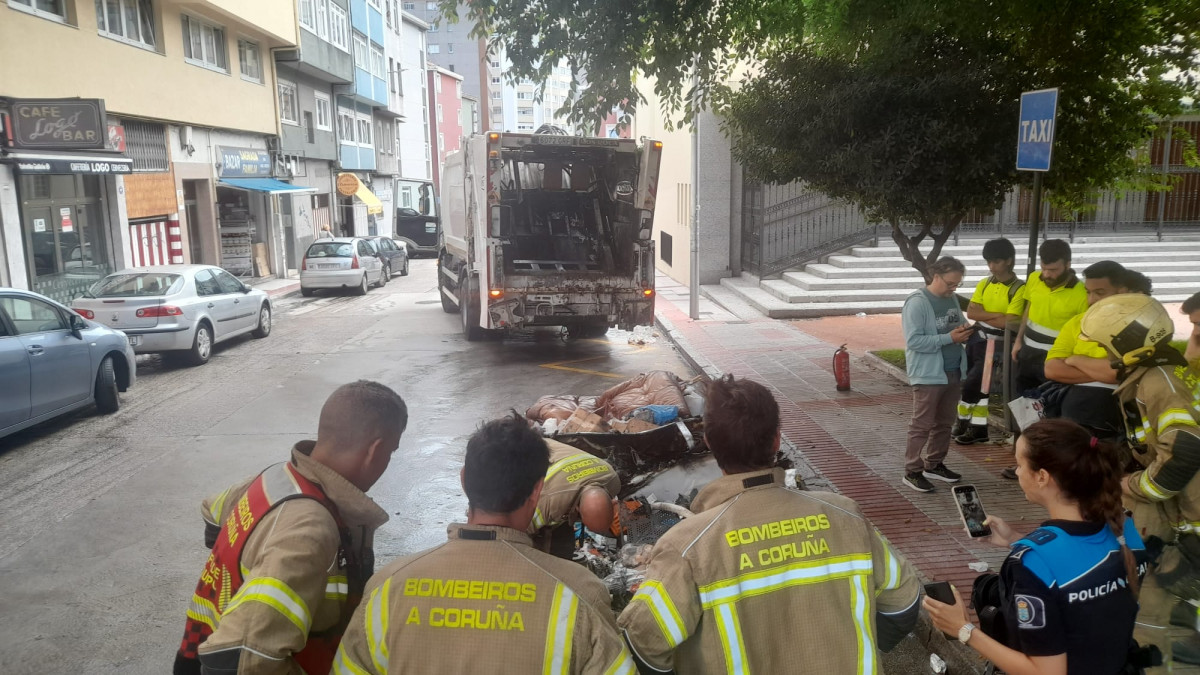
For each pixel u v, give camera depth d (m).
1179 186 19.38
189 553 5.84
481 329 14.30
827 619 2.23
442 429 8.94
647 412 6.15
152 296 12.19
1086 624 2.32
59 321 9.06
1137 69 8.46
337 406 2.54
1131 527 2.79
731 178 20.17
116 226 17.89
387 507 6.69
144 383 11.58
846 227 18.27
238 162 24.31
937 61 8.46
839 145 8.67
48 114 13.93
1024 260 17.48
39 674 4.32
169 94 19.94
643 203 12.27
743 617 2.21
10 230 14.14
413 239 38.56
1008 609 2.42
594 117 8.38
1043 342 6.25
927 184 8.27
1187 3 7.62
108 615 4.95
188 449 8.34
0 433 7.89
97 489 7.17
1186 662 3.29
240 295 14.39
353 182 35.03
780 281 18.09
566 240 14.14
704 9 8.26
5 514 6.61
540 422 6.82
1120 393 3.81
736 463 2.38
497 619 2.06
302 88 30.95
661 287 21.92
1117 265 4.75
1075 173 8.77
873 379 10.34
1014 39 8.73
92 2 16.62
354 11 36.03
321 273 21.91
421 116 56.66
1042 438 2.41
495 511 2.21
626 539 5.25
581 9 7.77
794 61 9.09
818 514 2.33
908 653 4.43
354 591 2.52
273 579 2.20
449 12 8.27
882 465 7.04
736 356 12.05
